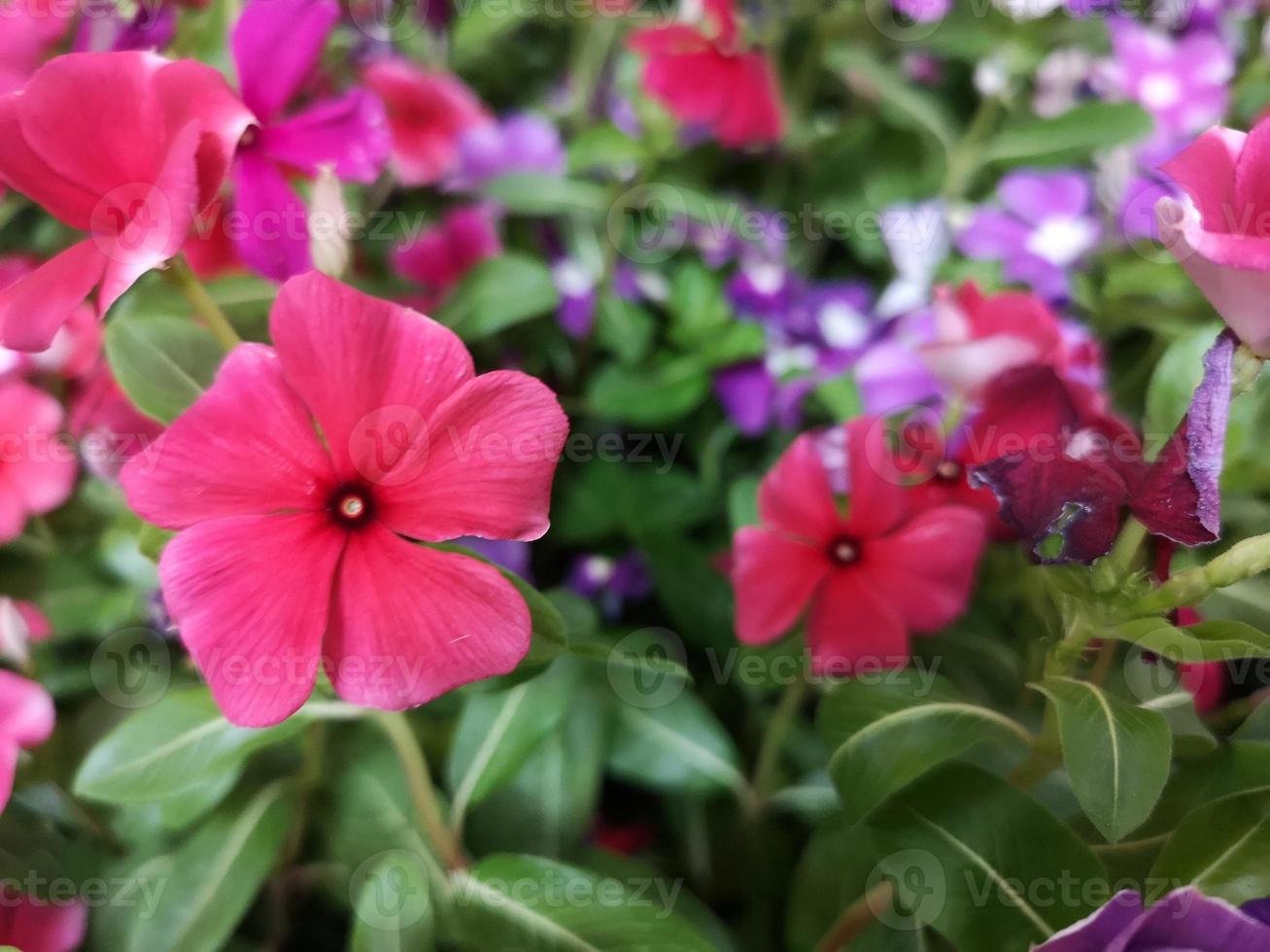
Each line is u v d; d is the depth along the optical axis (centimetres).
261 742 14
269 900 16
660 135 21
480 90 24
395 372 11
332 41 20
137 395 14
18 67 15
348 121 14
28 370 16
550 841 16
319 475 11
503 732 16
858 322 20
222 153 11
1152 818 15
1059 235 20
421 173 20
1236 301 11
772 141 21
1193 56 22
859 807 14
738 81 20
